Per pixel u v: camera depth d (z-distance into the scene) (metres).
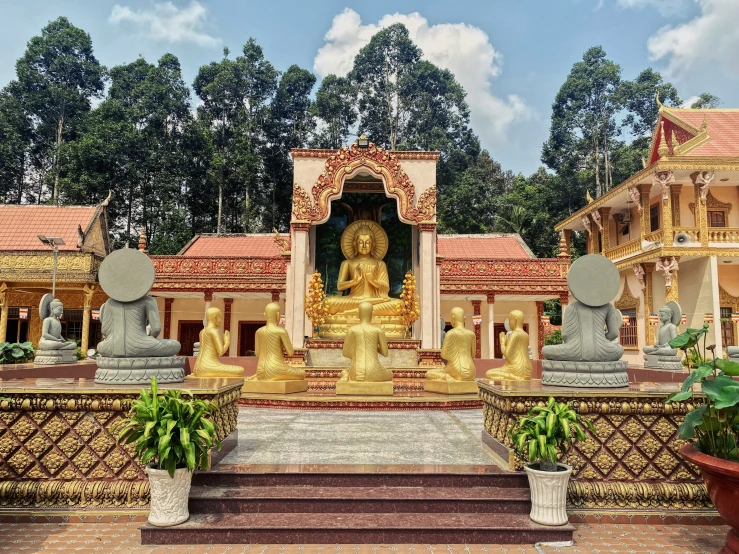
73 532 5.30
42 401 5.73
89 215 29.42
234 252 29.66
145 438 4.87
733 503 4.48
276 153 50.28
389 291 16.95
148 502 5.66
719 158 23.84
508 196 47.62
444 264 25.67
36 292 28.55
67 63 45.78
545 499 5.21
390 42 55.59
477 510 5.46
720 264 26.28
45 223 28.83
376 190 16.67
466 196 46.22
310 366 14.08
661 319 14.97
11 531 5.31
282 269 25.48
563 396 5.87
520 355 11.42
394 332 15.20
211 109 50.19
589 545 5.09
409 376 13.44
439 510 5.45
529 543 5.09
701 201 24.44
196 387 5.95
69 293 29.02
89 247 28.14
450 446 7.05
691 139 24.61
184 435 4.86
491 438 6.72
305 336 14.96
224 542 5.02
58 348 11.79
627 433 5.93
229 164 46.59
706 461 4.56
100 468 5.77
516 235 30.17
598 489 5.77
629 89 48.38
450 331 12.10
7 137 43.28
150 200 44.75
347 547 4.98
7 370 9.03
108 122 41.88
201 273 25.58
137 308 6.39
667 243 24.19
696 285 25.12
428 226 15.13
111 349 6.26
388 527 5.10
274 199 49.81
